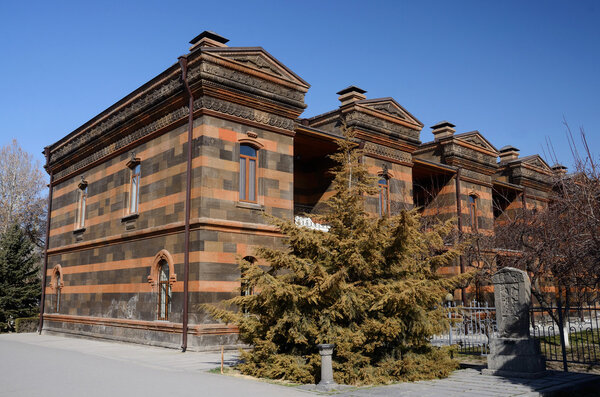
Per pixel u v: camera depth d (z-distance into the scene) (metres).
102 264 22.16
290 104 19.55
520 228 19.66
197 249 16.67
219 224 17.02
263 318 11.54
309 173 25.50
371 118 23.70
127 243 20.53
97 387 9.85
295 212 24.14
